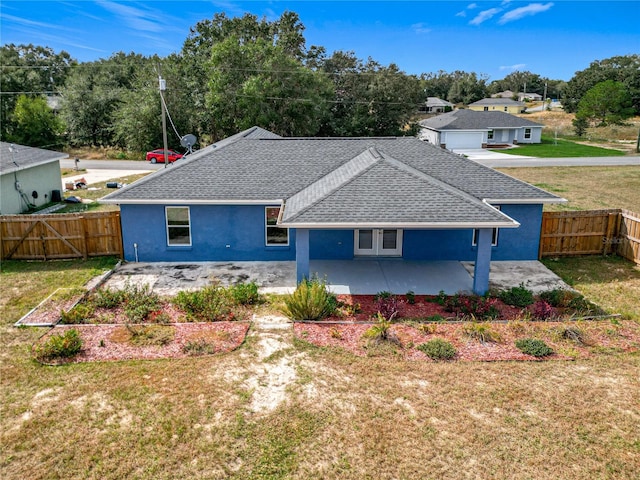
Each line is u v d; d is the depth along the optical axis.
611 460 7.21
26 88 57.16
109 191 30.19
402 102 52.62
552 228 17.23
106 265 16.55
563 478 6.87
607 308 13.07
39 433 7.80
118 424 8.02
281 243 17.20
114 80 62.75
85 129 53.56
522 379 9.31
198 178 17.39
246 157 18.91
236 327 11.60
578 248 17.59
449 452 7.38
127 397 8.73
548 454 7.33
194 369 9.67
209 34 53.09
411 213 13.30
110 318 12.12
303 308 12.03
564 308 12.91
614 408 8.41
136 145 48.53
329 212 13.41
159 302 13.18
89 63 78.31
